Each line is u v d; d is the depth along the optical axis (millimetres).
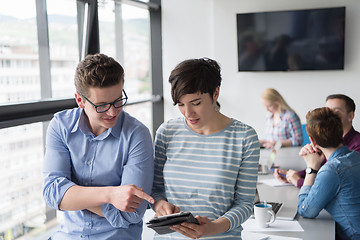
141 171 1407
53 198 1369
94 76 1255
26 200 2932
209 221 1329
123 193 1267
